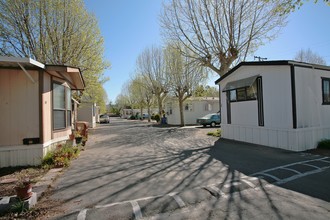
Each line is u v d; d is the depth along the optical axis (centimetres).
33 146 653
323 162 623
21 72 652
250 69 1008
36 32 1220
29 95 658
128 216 327
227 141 1093
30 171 583
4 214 334
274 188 429
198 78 2197
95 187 454
